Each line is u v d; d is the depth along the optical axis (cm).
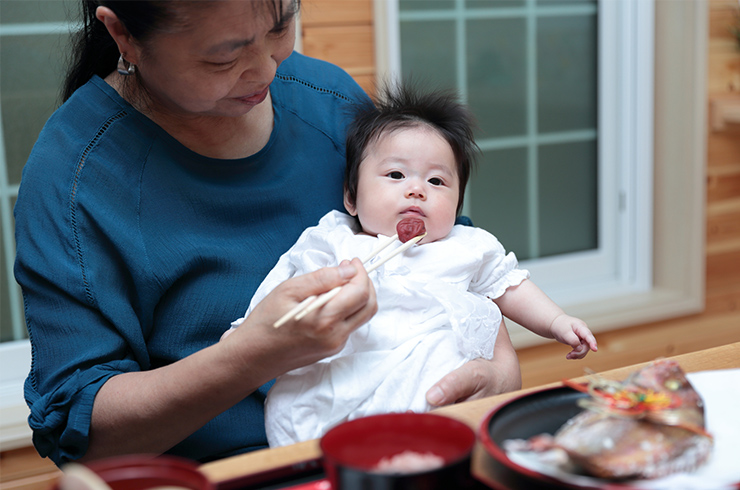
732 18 233
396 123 108
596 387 62
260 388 102
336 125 118
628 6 230
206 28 80
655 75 234
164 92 90
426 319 96
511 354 103
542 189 234
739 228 249
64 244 92
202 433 98
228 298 100
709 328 249
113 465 51
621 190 244
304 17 187
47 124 100
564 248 242
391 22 200
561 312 106
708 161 240
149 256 96
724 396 68
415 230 99
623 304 231
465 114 115
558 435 57
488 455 60
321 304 75
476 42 216
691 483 54
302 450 64
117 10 82
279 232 107
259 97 93
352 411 89
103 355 90
